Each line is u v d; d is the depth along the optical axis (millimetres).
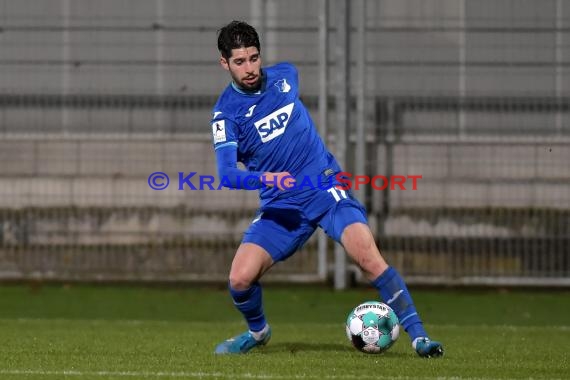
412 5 42781
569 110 42000
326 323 34875
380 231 42000
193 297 40938
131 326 32906
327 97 41594
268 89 22609
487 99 42156
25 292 41719
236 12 43469
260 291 23234
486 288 42969
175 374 19891
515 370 20875
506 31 42188
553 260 41969
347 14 41531
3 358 22891
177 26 43594
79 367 21188
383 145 42219
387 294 22125
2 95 43844
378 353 23219
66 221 43156
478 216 42000
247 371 20359
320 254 42375
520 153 42031
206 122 43250
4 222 43281
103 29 43594
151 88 43469
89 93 43688
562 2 42438
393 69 42406
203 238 42688
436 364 21469
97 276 42938
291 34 42688
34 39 43750
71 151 43500
